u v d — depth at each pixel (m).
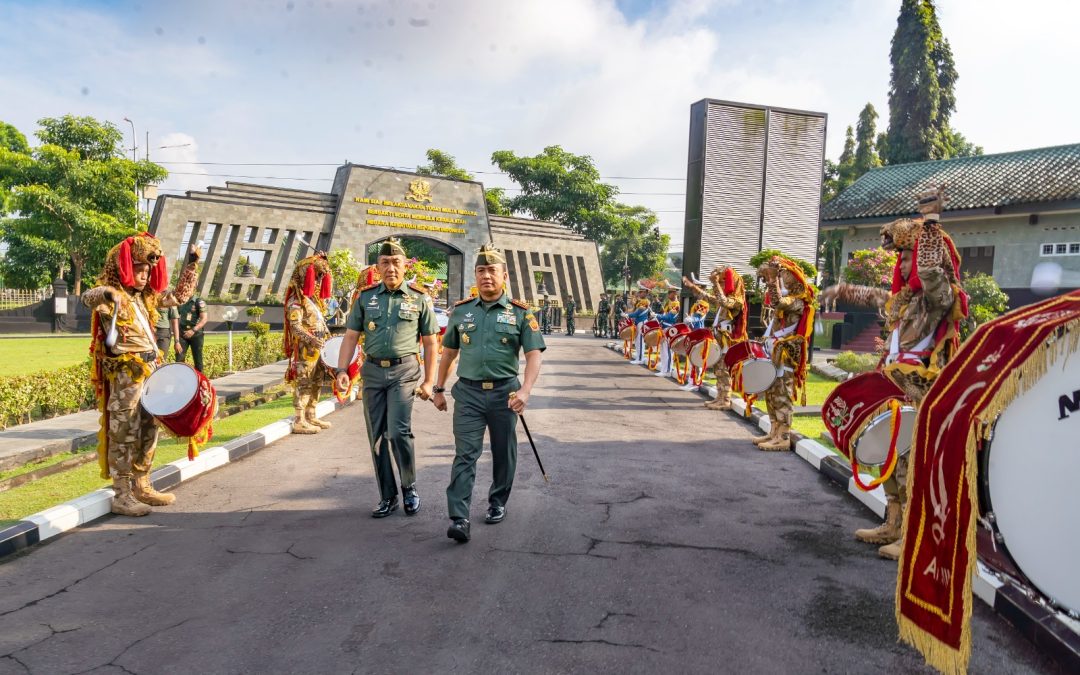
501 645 3.26
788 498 5.84
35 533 4.58
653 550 4.55
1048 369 2.49
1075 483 2.48
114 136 38.31
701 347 10.77
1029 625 3.43
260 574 4.09
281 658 3.13
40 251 36.09
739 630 3.44
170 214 34.09
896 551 4.44
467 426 4.83
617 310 32.97
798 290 7.58
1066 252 21.27
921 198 4.39
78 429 8.03
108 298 4.93
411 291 5.40
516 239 44.81
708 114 20.47
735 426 9.35
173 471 6.05
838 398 4.64
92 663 3.08
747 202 20.84
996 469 2.63
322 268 8.64
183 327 12.52
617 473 6.61
